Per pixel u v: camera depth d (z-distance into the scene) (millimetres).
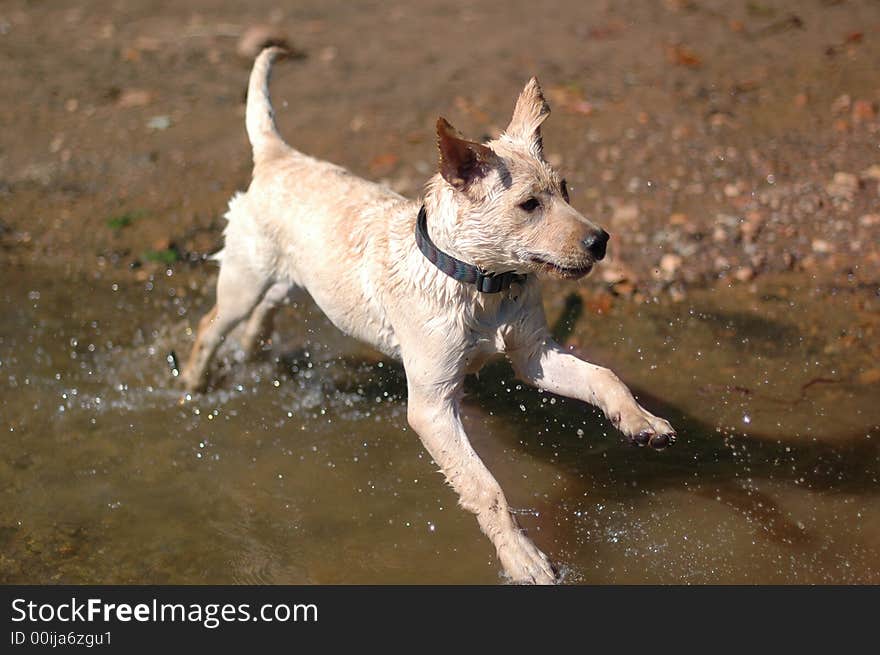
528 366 4754
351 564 4941
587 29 9711
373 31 9953
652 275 6941
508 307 4605
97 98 9094
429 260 4547
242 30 10102
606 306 6738
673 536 4992
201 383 6223
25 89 9227
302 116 8625
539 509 5227
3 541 5137
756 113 8320
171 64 9539
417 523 5184
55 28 10250
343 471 5598
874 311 6520
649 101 8531
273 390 6277
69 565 4988
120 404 6180
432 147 8117
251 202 5605
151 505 5391
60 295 7109
